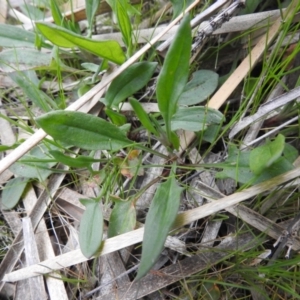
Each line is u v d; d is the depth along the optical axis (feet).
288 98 0.47
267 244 0.51
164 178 0.52
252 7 0.58
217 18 0.51
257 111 0.50
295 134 0.54
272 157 0.42
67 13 0.64
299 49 0.49
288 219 0.51
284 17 0.53
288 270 0.48
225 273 0.49
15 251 0.54
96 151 0.56
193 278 0.50
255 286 0.48
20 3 0.70
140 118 0.48
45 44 0.60
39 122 0.45
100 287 0.50
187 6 0.55
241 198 0.47
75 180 0.56
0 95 0.62
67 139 0.47
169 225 0.42
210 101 0.55
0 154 0.60
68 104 0.61
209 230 0.51
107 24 0.65
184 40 0.40
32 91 0.58
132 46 0.57
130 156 0.54
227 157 0.51
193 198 0.51
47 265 0.51
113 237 0.49
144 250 0.41
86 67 0.56
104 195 0.54
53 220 0.56
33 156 0.56
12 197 0.56
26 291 0.52
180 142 0.54
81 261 0.50
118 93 0.53
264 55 0.51
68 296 0.52
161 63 0.59
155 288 0.49
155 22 0.63
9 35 0.61
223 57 0.59
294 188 0.50
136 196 0.51
